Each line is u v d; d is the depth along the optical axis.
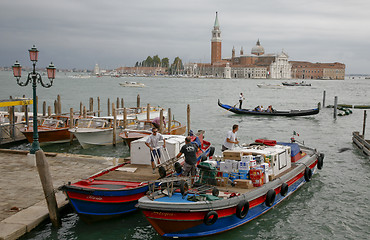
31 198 14.52
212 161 14.52
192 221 12.09
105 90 112.38
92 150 27.03
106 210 13.48
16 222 12.45
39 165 12.76
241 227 13.71
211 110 57.72
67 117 30.55
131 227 13.55
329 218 14.80
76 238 12.62
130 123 31.20
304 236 13.27
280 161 16.17
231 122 44.00
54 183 16.23
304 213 15.22
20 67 19.34
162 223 12.20
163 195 12.81
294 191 17.34
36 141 19.55
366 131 37.84
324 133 36.41
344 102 79.94
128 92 104.50
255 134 35.66
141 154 16.94
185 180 13.31
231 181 14.03
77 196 13.30
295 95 103.06
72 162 19.84
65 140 29.00
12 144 28.38
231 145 16.73
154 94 97.81
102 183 14.28
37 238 12.39
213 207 12.12
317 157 20.28
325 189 18.11
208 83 193.25
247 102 77.75
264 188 14.16
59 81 183.50
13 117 28.77
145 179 14.69
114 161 20.12
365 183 19.08
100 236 12.84
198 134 24.11
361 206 16.02
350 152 26.70
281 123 43.62
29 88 112.56
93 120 28.41
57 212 13.20
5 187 15.69
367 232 13.64
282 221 14.41
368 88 161.75
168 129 28.20
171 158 16.28
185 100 78.38
